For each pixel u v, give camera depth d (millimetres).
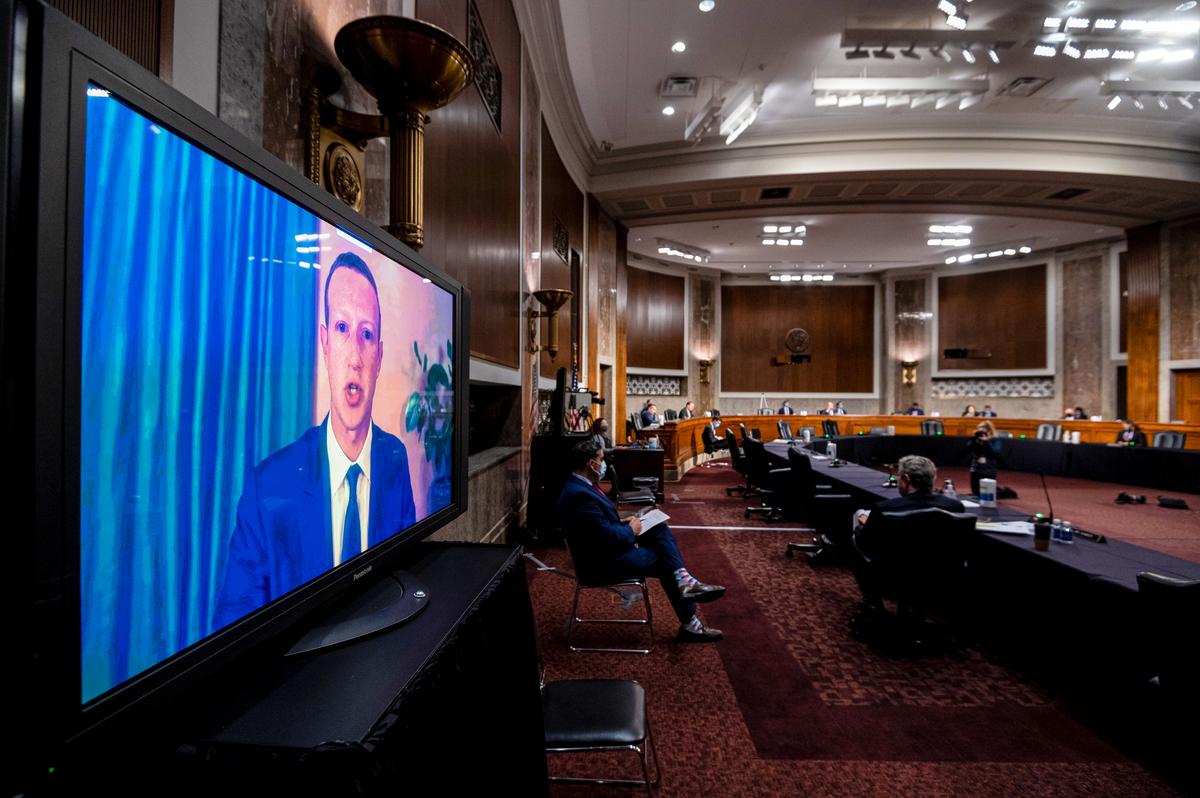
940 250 13648
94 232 542
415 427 1326
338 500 985
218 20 1283
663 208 10117
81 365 519
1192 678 1728
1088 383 12820
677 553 3098
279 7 1520
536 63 6000
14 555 454
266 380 809
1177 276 10305
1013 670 2727
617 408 10734
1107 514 6543
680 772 1970
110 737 543
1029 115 7906
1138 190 8898
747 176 8727
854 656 2869
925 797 1849
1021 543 2816
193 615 662
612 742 1467
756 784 1908
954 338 14883
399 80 1528
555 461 4992
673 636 3111
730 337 16188
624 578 2900
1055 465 9906
